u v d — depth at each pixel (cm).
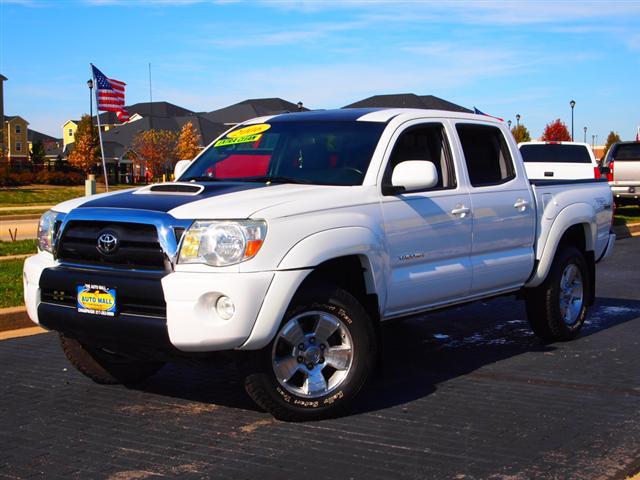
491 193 670
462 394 594
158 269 499
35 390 614
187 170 655
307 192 541
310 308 520
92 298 511
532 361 699
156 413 552
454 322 878
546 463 451
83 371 614
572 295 776
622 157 2291
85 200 564
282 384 514
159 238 495
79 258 536
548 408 558
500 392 600
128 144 8806
